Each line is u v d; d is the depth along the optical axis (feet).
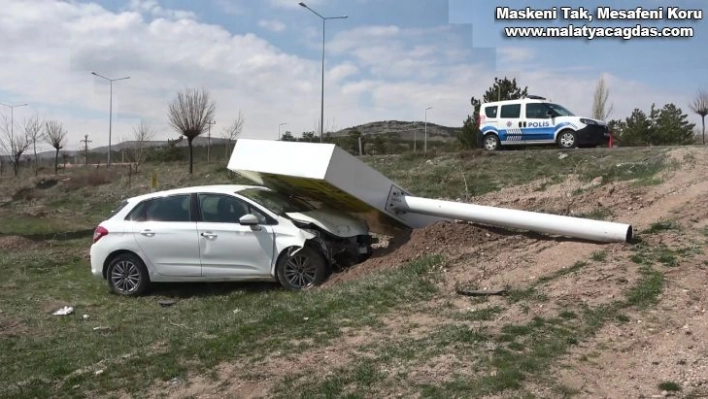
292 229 25.67
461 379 13.94
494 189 42.98
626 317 16.97
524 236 25.79
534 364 14.46
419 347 16.01
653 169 36.22
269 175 28.02
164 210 27.02
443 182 47.83
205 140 128.67
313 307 20.61
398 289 21.40
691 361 14.42
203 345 17.78
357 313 19.56
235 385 14.90
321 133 92.84
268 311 20.88
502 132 59.36
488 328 16.90
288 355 16.47
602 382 13.71
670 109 90.02
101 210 72.18
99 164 129.29
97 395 15.02
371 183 27.73
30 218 64.34
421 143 96.37
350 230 26.94
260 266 25.73
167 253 26.40
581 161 45.57
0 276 32.48
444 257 24.27
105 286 28.94
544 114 57.21
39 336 21.21
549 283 20.22
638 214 27.32
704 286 18.45
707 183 29.63
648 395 13.04
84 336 20.80
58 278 31.83
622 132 90.43
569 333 16.25
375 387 13.94
